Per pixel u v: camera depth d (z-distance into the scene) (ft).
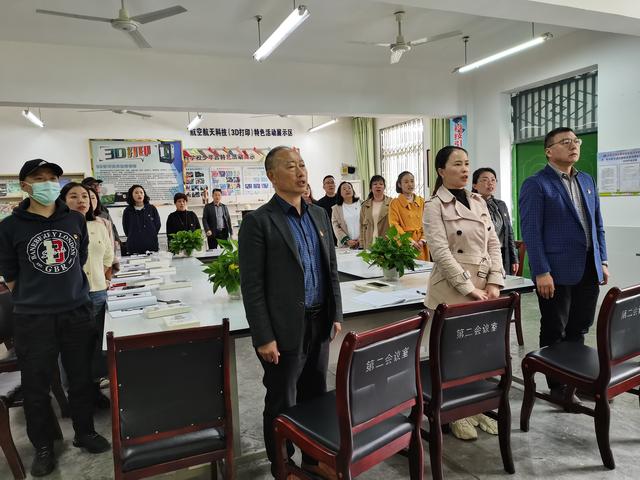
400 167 30.14
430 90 21.90
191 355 4.86
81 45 17.04
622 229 15.28
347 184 16.14
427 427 7.59
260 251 5.32
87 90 17.31
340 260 12.57
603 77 15.81
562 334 8.14
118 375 4.58
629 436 7.07
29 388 6.77
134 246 17.46
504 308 5.79
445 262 6.61
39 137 26.16
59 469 7.00
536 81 18.44
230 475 5.21
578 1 11.40
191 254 15.29
